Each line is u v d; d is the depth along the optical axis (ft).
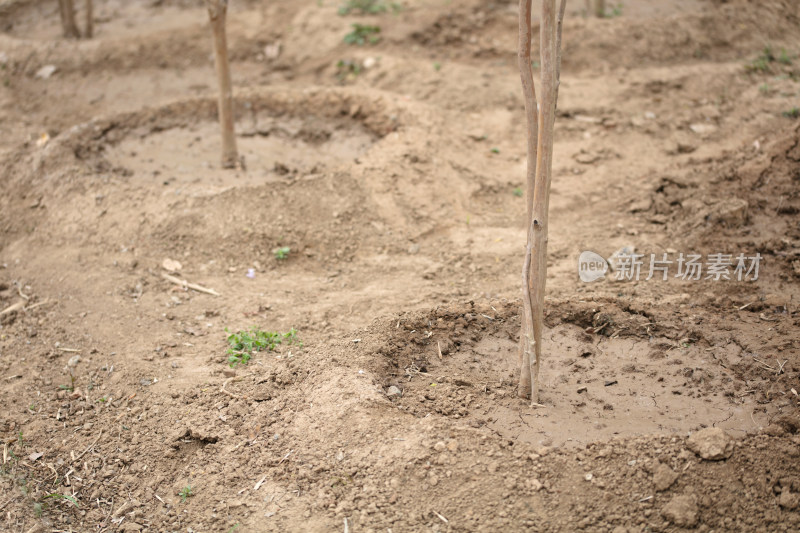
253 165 25.25
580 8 33.68
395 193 22.43
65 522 12.35
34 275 20.21
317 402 14.06
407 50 31.91
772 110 25.40
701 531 11.29
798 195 20.47
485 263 19.66
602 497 11.69
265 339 16.48
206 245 20.86
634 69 29.50
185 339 16.97
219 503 12.47
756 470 11.90
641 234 20.36
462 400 14.08
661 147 24.82
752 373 14.20
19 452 13.79
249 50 33.68
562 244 20.16
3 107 30.17
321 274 19.98
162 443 13.79
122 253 20.80
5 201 23.26
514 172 24.20
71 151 25.17
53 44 33.65
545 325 16.46
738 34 30.76
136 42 33.76
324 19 34.01
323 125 27.96
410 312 16.65
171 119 28.78
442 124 25.98
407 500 11.96
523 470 12.16
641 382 14.52
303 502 12.23
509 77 29.37
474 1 33.60
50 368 16.21
